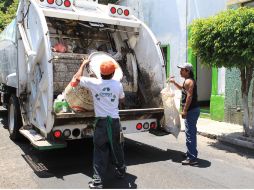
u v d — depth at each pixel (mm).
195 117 5762
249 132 7539
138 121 6180
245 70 7430
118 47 7344
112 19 6621
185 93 5781
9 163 5875
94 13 6719
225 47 6648
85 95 5340
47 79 5406
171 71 11578
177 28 11242
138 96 7000
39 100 5824
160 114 6367
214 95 9914
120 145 4996
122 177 5137
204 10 10328
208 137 8094
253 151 6824
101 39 7430
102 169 4750
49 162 5957
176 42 11320
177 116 6324
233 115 9266
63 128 5523
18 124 7090
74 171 5484
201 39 7051
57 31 7031
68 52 6895
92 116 5555
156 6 12109
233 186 4883
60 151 6656
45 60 5527
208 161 6098
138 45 6961
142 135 8180
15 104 7098
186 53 10969
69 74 6414
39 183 4945
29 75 6254
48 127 5430
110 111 4754
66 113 5391
